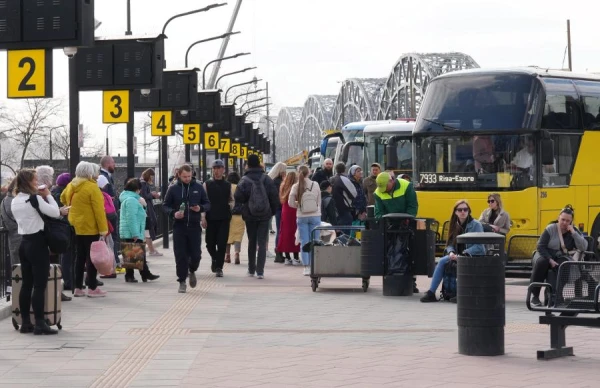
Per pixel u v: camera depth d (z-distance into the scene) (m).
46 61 22.25
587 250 20.95
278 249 31.80
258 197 26.86
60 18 22.11
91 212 22.02
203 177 56.34
